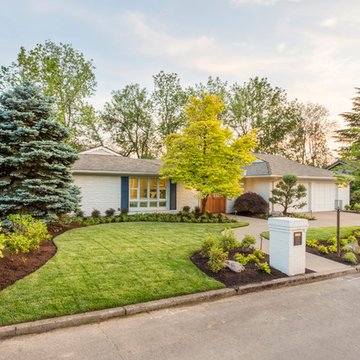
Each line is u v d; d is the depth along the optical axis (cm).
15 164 849
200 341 321
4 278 459
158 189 1509
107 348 303
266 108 3309
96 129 3431
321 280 573
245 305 432
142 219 1252
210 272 549
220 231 1005
